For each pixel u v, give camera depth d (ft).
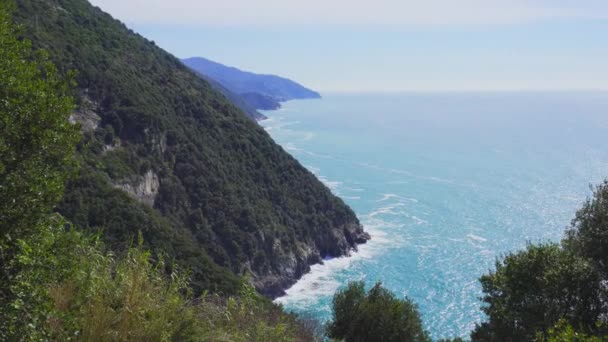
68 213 131.44
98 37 265.34
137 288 19.81
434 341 175.63
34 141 19.75
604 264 58.18
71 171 21.53
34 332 16.16
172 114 258.16
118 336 18.44
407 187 432.66
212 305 25.45
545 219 329.11
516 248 276.82
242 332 24.44
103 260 21.63
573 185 425.69
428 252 276.21
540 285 56.75
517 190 413.59
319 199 303.07
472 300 212.64
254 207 253.03
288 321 33.83
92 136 192.75
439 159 579.48
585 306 54.44
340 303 77.15
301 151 629.10
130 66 264.72
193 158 243.60
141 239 24.61
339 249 280.51
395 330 72.74
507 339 58.59
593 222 60.64
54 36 213.87
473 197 393.91
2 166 17.84
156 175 219.41
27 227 18.43
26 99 19.98
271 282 227.20
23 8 211.61
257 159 293.64
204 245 215.92
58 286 19.31
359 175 485.97
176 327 20.40
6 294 16.55
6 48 20.66
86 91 207.41
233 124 304.30
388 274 246.88
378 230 318.65
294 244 257.14
